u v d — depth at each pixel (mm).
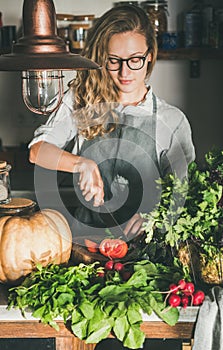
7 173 2441
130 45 2740
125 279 2189
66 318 2080
